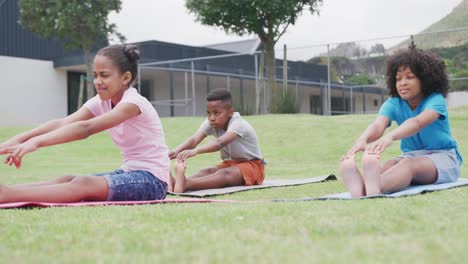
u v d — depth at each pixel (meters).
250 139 4.02
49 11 12.90
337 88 14.72
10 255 1.24
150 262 1.11
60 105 15.97
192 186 3.64
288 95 11.46
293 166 6.20
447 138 3.07
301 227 1.50
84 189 2.38
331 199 2.33
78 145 8.44
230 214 1.78
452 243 1.26
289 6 11.14
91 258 1.17
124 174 2.51
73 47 13.72
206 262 1.10
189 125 9.57
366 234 1.42
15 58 15.15
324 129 8.41
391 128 7.74
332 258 1.10
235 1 11.21
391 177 2.69
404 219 1.62
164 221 1.69
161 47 13.73
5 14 16.56
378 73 11.27
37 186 2.34
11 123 15.05
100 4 13.07
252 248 1.23
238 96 16.14
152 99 15.41
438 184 3.00
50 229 1.58
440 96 2.96
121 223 1.66
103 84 2.51
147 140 2.59
